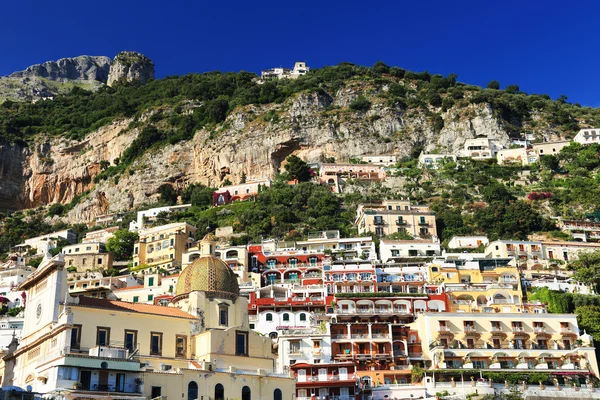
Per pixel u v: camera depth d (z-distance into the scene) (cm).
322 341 11081
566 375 10975
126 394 7506
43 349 8144
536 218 19512
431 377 10519
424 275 14738
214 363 8681
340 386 10262
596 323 12494
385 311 12862
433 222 19625
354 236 19325
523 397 10362
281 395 9000
